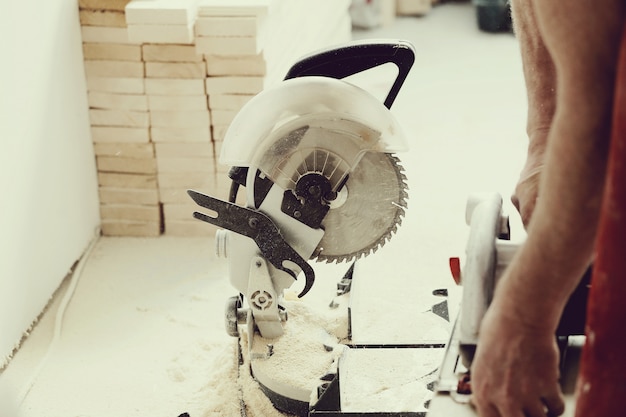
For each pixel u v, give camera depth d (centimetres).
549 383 94
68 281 266
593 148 81
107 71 272
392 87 183
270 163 178
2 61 221
